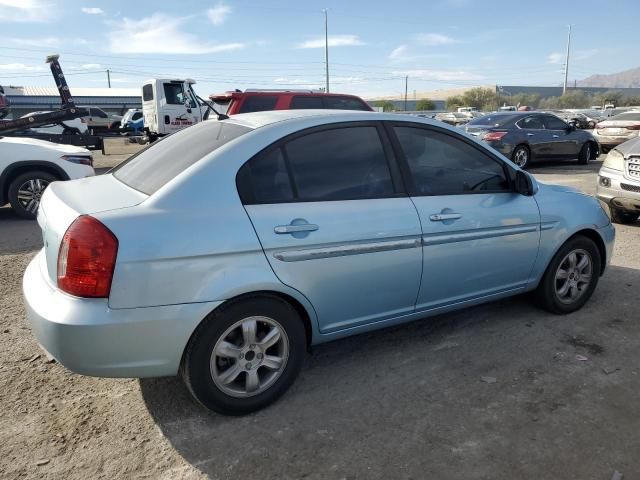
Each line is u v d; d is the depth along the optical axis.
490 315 4.35
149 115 18.97
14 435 2.81
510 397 3.15
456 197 3.59
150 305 2.59
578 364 3.54
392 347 3.82
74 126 16.28
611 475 2.50
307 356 3.70
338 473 2.53
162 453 2.68
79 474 2.53
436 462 2.60
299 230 2.92
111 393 3.22
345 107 12.37
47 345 2.59
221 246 2.71
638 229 7.41
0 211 8.93
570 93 80.69
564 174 13.15
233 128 3.23
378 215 3.21
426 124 3.60
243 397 2.95
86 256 2.51
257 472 2.54
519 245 3.88
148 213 2.64
